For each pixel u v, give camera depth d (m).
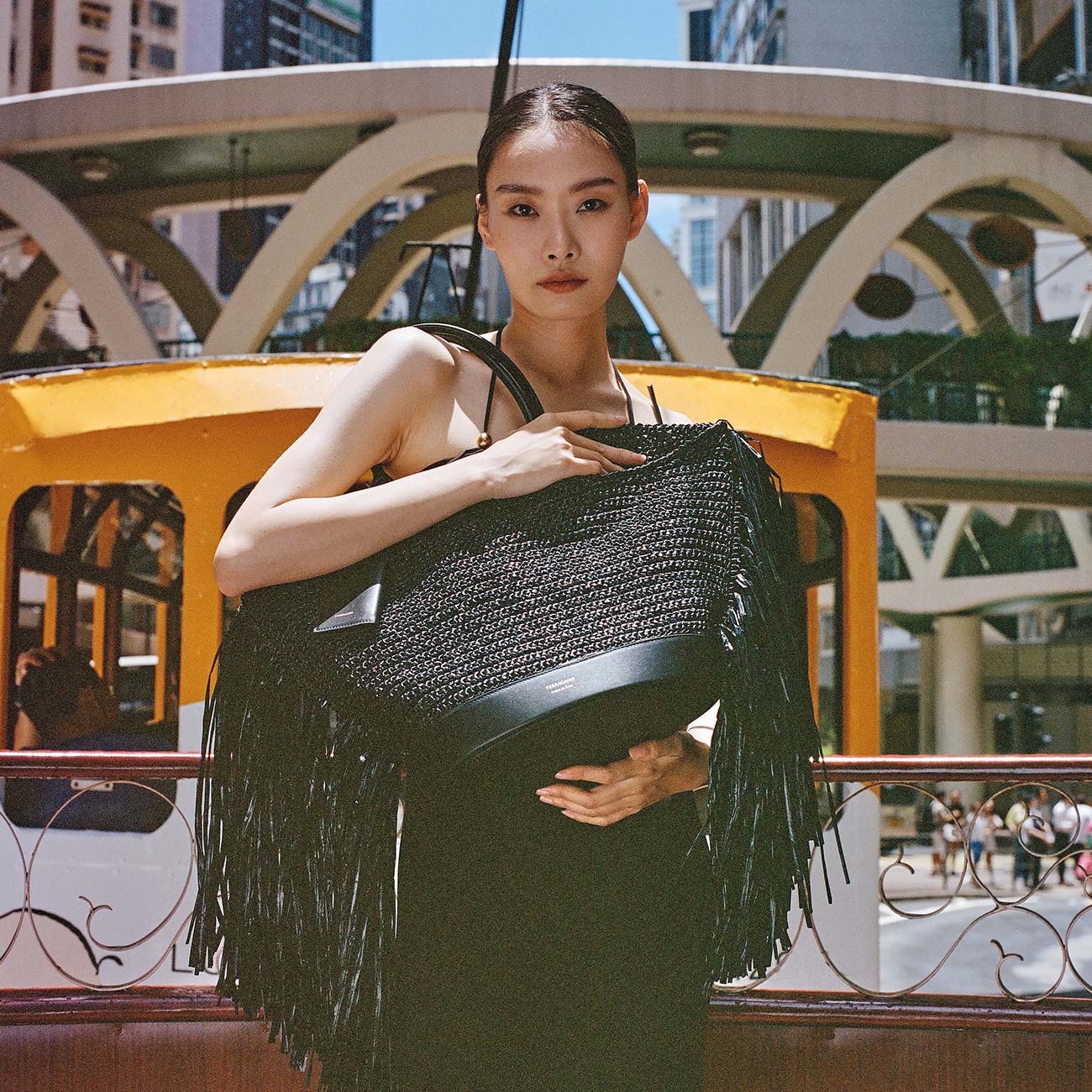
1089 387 17.52
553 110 1.07
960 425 16.64
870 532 4.17
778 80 16.25
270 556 0.94
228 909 0.96
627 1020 0.99
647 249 15.66
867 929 3.80
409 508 0.93
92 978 3.79
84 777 2.94
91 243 16.06
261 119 16.28
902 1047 3.04
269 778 0.94
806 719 0.99
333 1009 0.91
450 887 0.98
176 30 72.94
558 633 0.89
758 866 0.97
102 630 4.05
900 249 20.28
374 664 0.90
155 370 3.99
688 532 0.93
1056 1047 3.03
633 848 1.02
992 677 39.38
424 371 1.06
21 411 4.02
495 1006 0.97
